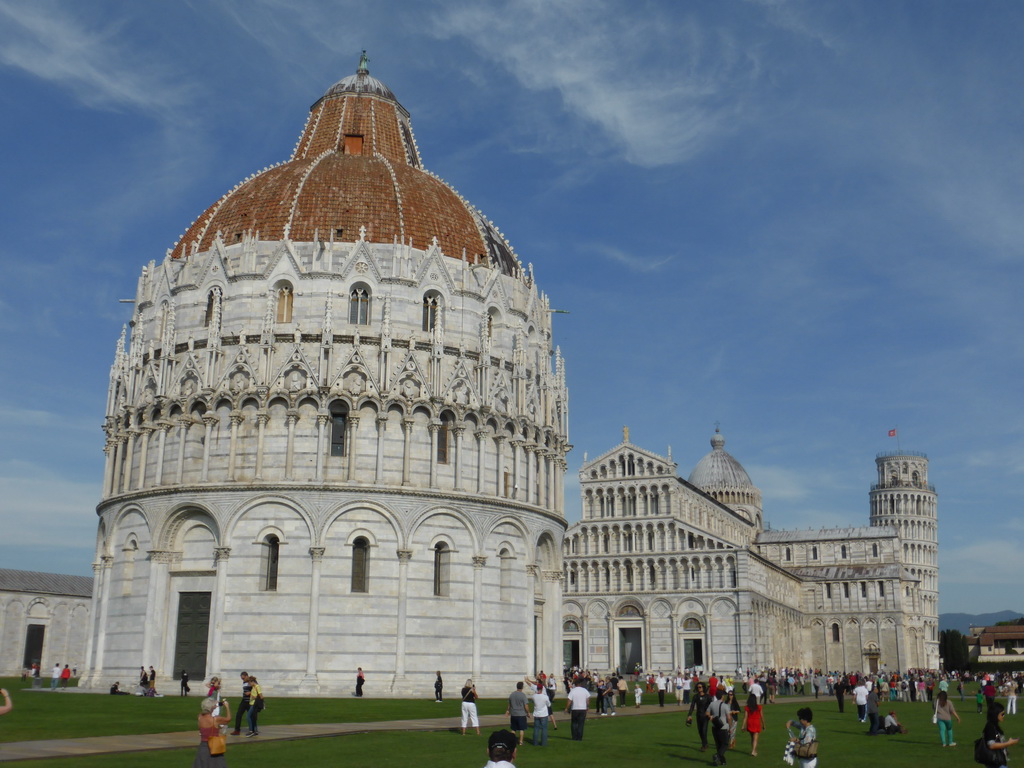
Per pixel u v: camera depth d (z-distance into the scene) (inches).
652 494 6466.5
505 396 3307.1
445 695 2945.4
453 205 3595.0
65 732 1700.3
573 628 6471.5
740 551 6141.7
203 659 2928.2
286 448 2972.4
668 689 4308.6
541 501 3410.4
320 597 2886.3
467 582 3065.9
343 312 3137.3
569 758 1544.0
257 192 3437.5
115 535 3181.6
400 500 2992.1
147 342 3346.5
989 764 1050.1
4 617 5354.3
